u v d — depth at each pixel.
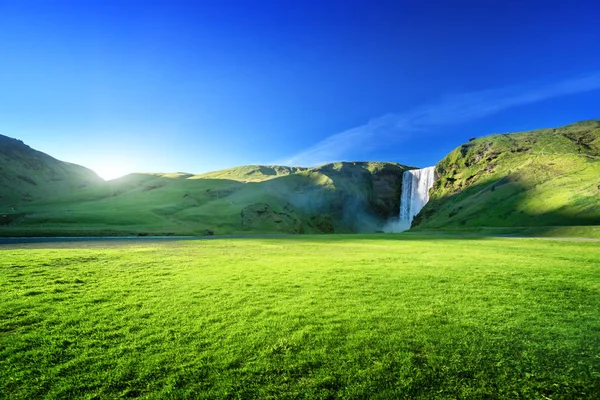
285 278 18.03
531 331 10.47
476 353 9.01
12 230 84.31
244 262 24.56
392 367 8.29
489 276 18.73
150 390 7.31
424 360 8.66
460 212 150.50
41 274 16.97
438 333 10.24
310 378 7.84
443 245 44.16
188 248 38.25
